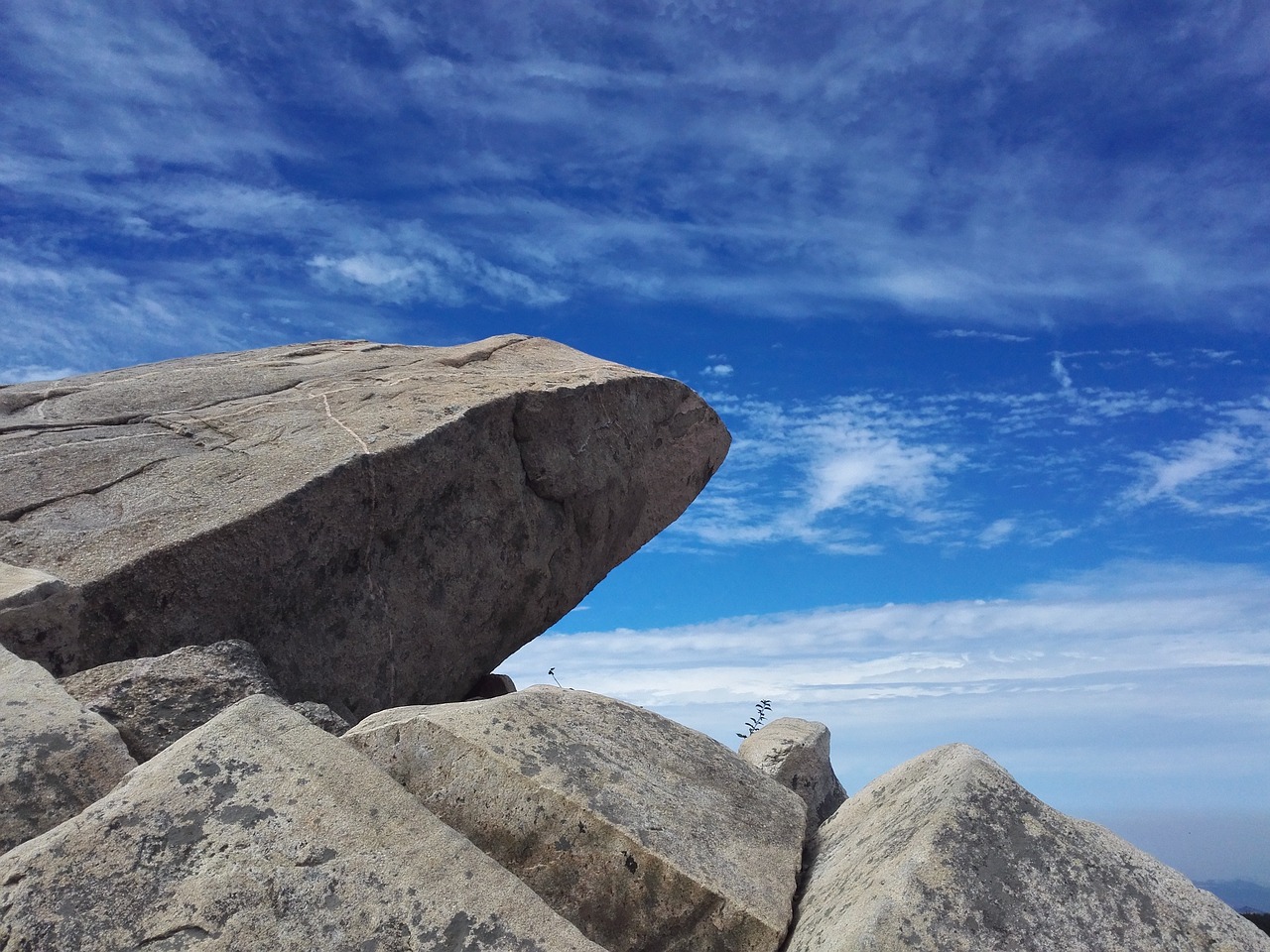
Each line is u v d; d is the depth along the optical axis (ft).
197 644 15.60
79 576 14.57
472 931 7.36
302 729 8.52
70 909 6.99
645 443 24.18
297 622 17.08
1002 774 9.23
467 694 21.67
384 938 7.18
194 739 8.25
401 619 18.71
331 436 18.56
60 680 11.31
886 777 11.06
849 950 7.59
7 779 8.59
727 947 8.91
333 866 7.49
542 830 9.21
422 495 18.75
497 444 20.47
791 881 9.95
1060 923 7.81
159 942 6.90
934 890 7.93
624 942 8.97
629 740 11.00
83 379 21.89
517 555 21.01
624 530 24.04
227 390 21.20
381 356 24.41
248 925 7.06
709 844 9.78
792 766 16.88
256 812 7.73
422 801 9.37
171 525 15.81
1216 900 8.22
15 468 17.22
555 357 25.67
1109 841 8.68
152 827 7.52
